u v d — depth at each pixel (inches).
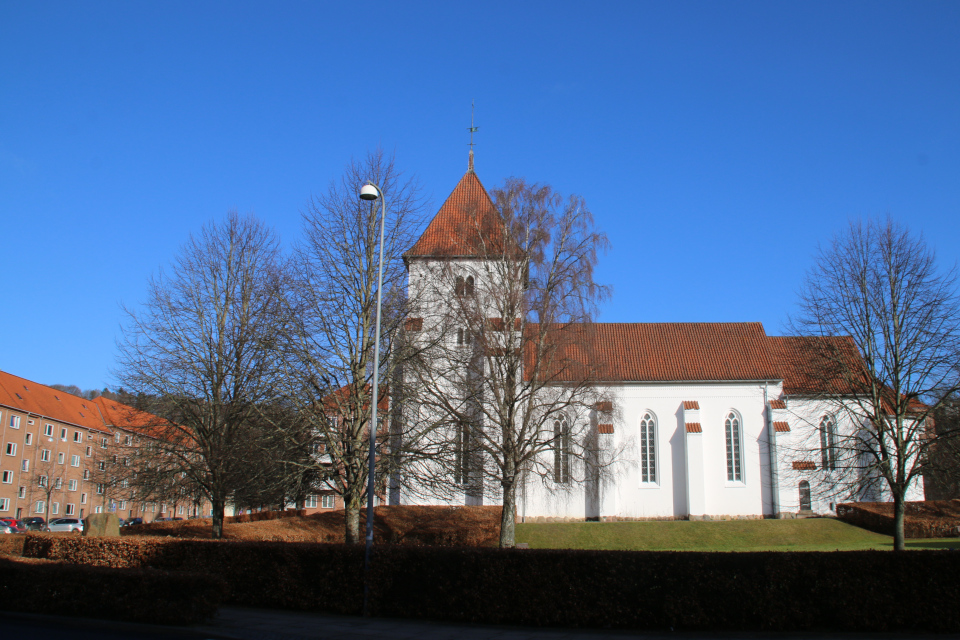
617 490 2081.7
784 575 652.1
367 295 1242.6
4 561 738.2
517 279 1437.0
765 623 643.5
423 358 1298.0
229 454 1294.3
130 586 660.7
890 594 639.1
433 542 1625.2
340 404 1210.0
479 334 1401.3
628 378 2162.9
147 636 601.0
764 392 2140.7
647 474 2117.4
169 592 648.4
